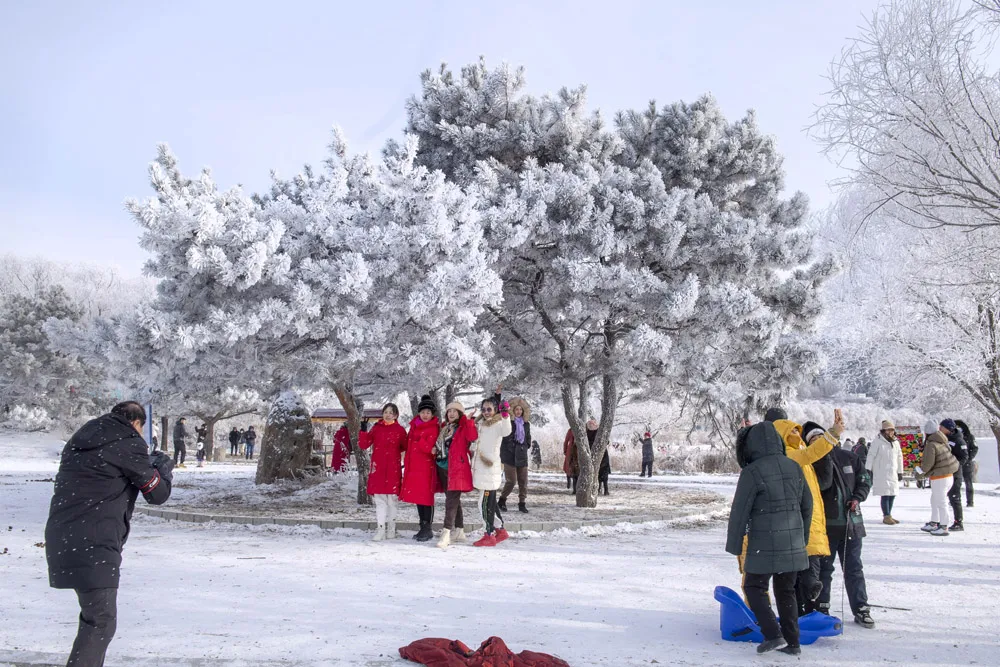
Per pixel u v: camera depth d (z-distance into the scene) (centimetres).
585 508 1491
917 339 2239
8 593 705
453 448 1049
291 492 1680
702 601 713
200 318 1121
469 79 1531
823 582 660
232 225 1063
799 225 1681
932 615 668
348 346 1143
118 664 490
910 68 741
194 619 610
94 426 482
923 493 2145
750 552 550
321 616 627
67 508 464
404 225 1148
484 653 489
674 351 1367
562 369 1470
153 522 1265
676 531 1241
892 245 997
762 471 558
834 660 529
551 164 1357
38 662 495
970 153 734
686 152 1548
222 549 977
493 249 1273
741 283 1434
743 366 1484
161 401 1468
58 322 1151
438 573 827
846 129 776
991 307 1988
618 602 702
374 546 1019
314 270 1099
